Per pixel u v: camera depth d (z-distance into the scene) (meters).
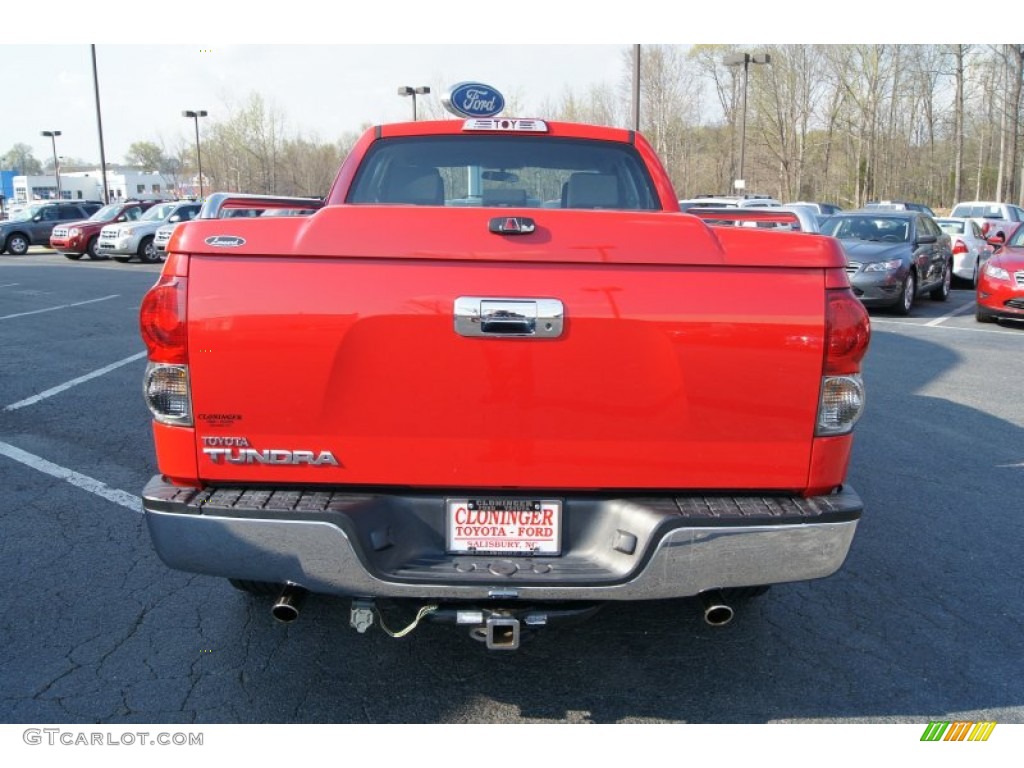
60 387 7.93
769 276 2.63
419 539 2.74
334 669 3.32
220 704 3.08
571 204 4.51
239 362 2.59
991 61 47.97
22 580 4.01
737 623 3.74
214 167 52.19
